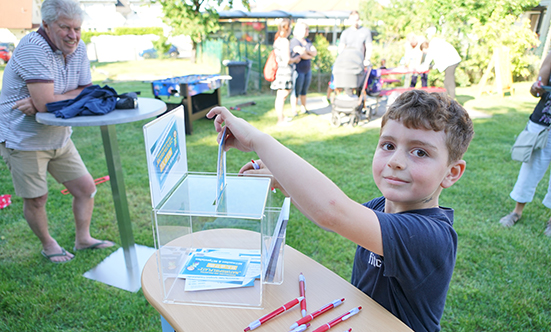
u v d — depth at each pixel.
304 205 0.84
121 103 2.15
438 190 0.98
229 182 1.16
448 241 0.89
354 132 5.84
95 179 4.03
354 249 2.77
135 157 4.71
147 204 3.49
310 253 2.72
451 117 0.88
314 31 14.34
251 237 1.28
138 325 2.08
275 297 1.05
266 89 10.18
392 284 0.98
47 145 2.30
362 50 6.44
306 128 6.07
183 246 1.16
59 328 2.05
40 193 2.41
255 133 0.96
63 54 2.24
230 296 1.05
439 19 9.45
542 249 2.75
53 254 2.62
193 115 5.91
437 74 9.64
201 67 12.24
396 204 1.04
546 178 4.09
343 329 0.93
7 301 2.21
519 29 8.86
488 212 3.30
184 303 1.03
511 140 5.27
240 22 10.82
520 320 2.10
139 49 16.80
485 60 9.59
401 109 0.89
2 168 4.50
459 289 2.33
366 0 11.50
